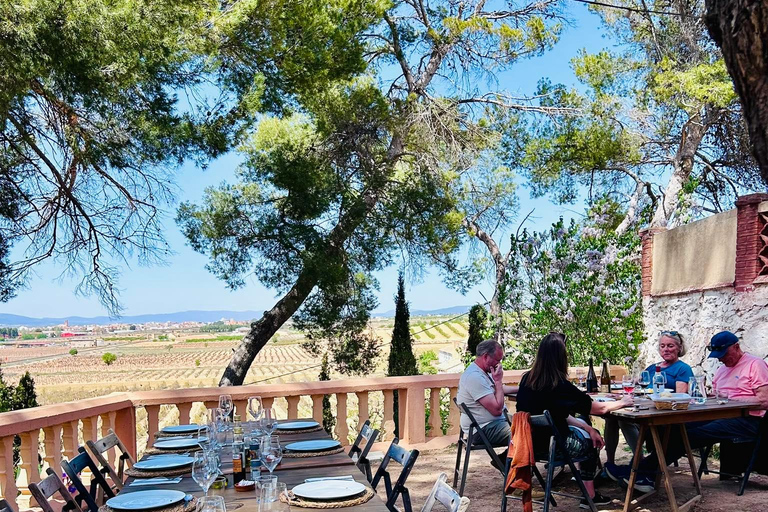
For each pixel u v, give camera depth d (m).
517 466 4.64
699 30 16.05
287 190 13.34
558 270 10.66
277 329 14.73
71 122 9.27
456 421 8.11
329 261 12.88
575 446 4.99
